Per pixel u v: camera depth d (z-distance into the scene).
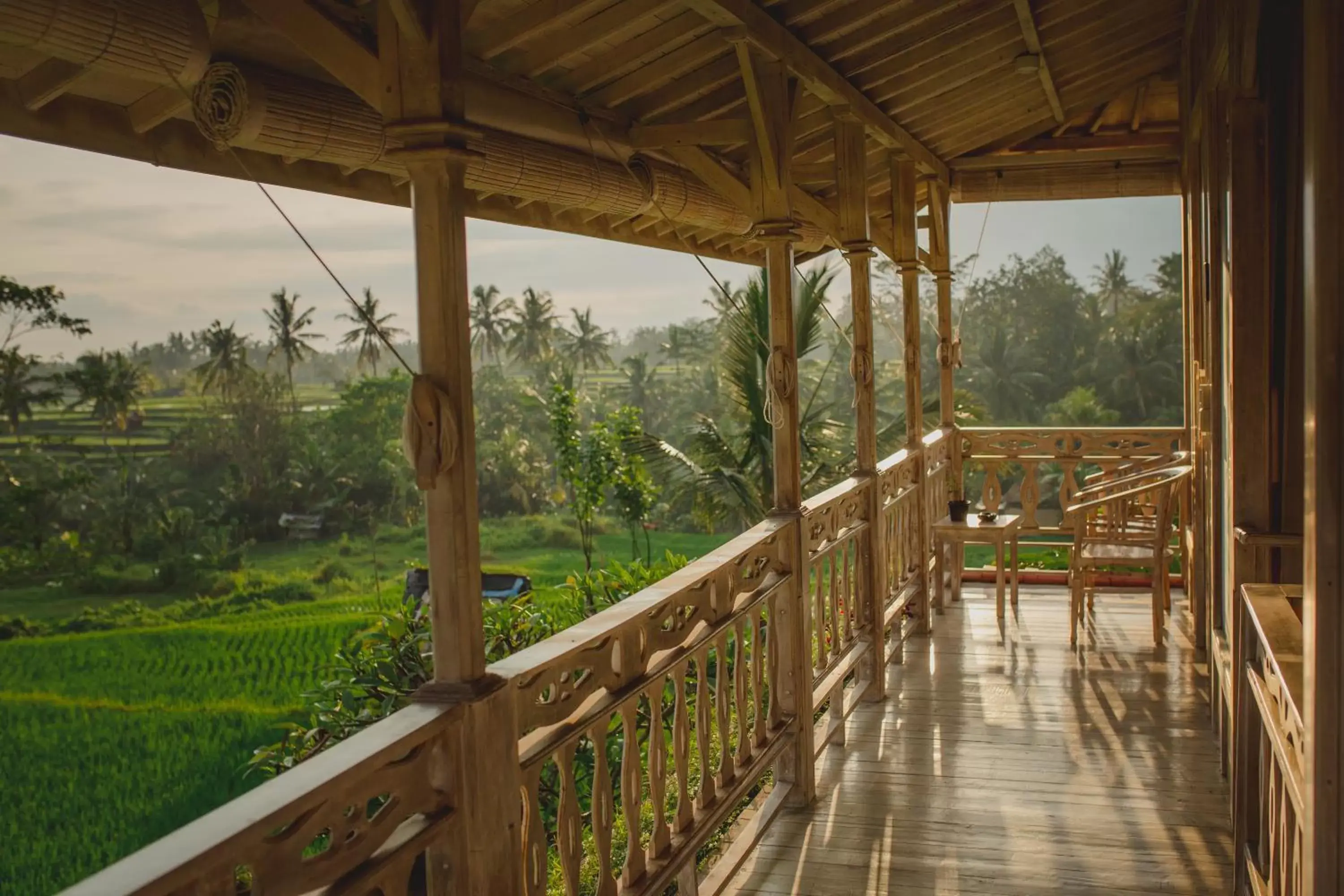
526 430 45.03
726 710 3.63
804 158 6.32
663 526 37.19
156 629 24.44
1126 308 44.53
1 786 13.50
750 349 13.36
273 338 52.00
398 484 38.88
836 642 5.02
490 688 2.22
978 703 5.47
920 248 8.09
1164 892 3.50
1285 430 3.71
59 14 1.96
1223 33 4.45
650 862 3.05
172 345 51.84
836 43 4.68
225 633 23.92
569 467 16.95
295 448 39.78
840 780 4.53
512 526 38.94
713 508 14.49
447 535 2.18
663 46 3.78
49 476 27.42
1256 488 3.72
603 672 2.77
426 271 2.16
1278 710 2.71
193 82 2.30
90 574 28.23
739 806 4.63
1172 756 4.65
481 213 4.25
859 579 5.54
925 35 4.95
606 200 4.34
